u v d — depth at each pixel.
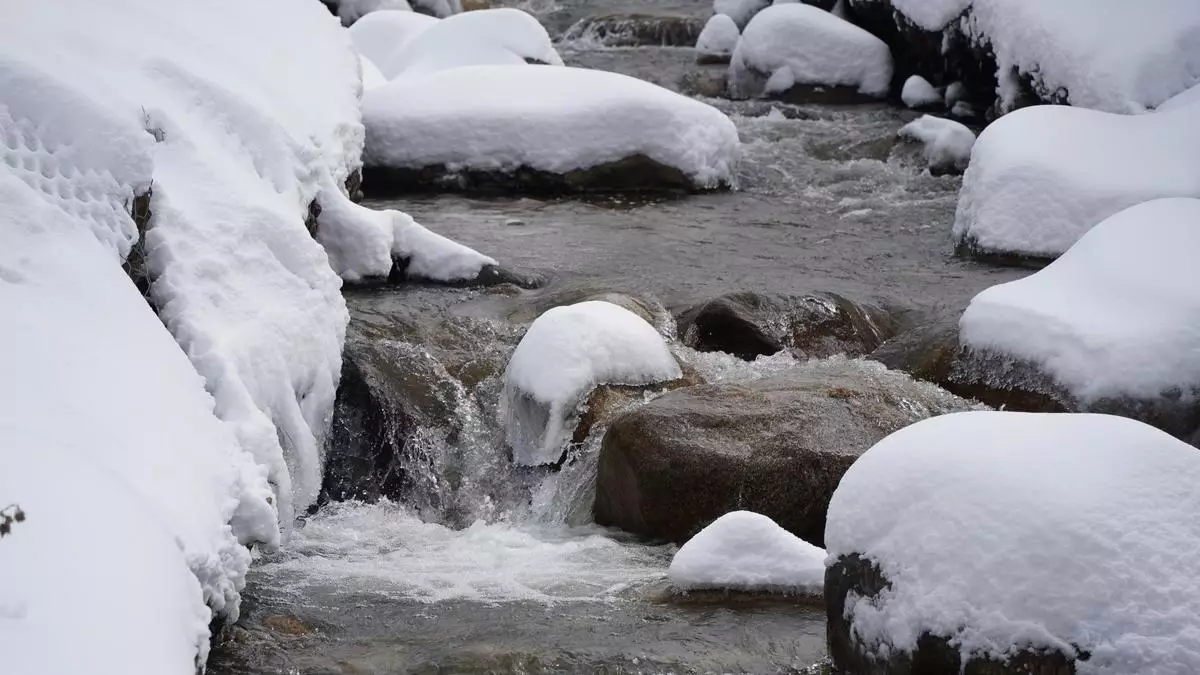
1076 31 18.94
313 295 10.15
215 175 10.05
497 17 23.33
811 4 27.95
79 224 8.66
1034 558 5.67
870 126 22.50
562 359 10.63
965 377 11.25
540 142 18.44
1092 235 11.98
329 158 12.72
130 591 5.78
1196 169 14.61
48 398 7.00
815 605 8.02
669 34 30.88
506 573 8.86
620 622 7.86
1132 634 5.43
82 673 5.13
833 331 12.34
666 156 18.55
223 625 7.60
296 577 8.74
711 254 15.01
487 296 13.16
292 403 9.57
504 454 10.77
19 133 8.86
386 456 10.82
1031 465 5.93
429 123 18.47
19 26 9.70
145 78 10.31
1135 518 5.62
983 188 15.11
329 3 32.19
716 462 9.29
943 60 23.38
